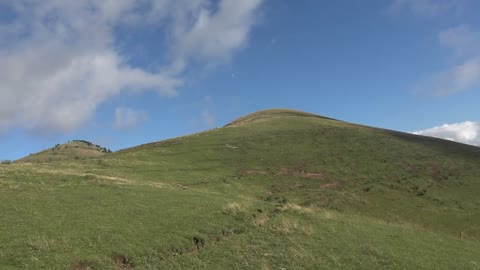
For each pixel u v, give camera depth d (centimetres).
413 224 4750
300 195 5447
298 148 8025
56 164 5509
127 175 5112
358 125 10900
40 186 3578
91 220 2691
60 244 2225
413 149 8188
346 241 2961
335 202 5231
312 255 2602
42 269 1931
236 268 2306
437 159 7581
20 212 2700
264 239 2833
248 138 8625
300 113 13600
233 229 2984
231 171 6350
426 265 2698
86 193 3469
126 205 3188
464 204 5581
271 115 12862
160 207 3256
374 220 4206
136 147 8469
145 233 2600
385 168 6950
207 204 3559
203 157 7088
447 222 4991
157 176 5388
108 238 2412
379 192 5803
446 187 6178
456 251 3167
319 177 6369
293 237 2919
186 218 3039
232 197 4206
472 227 4881
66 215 2741
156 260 2295
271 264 2417
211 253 2488
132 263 2216
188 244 2584
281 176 6319
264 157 7319
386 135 9400
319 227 3266
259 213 3494
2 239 2197
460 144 9088
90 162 5962
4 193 3184
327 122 10862
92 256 2148
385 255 2766
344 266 2505
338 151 7881
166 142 8350
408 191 5953
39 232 2356
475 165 7275
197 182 5378
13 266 1919
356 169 6844
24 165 4997
